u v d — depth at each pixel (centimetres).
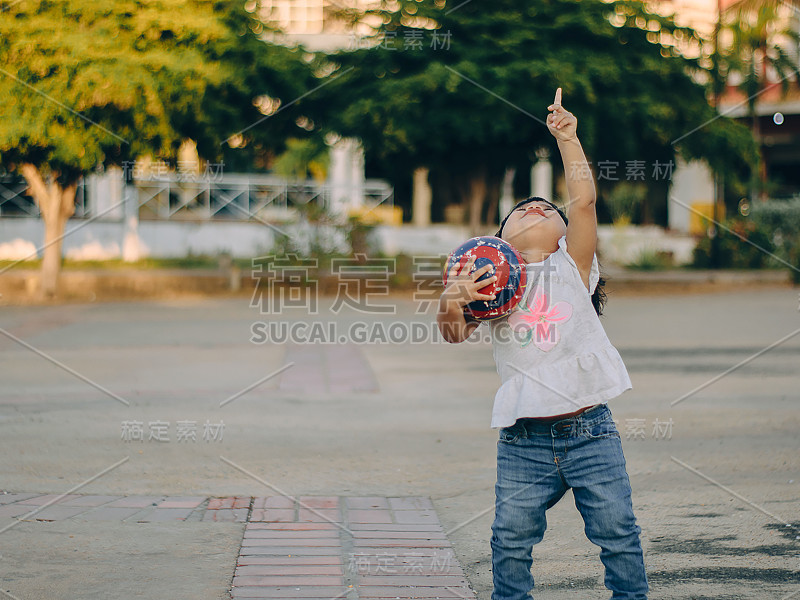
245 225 2402
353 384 848
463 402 764
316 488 506
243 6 1572
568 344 283
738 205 2586
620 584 283
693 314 1415
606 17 1658
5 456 570
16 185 2275
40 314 1416
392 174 2219
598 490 281
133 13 1395
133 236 2312
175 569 375
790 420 678
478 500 484
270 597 345
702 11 2200
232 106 1588
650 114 1595
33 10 1339
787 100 2445
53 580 361
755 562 387
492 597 297
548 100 1563
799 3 2086
